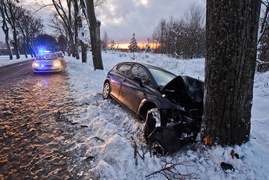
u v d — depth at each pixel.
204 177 1.89
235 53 1.82
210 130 2.19
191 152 2.30
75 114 3.66
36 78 8.31
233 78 1.90
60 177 1.87
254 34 1.83
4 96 4.95
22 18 34.00
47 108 4.03
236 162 1.92
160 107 2.59
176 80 2.68
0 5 24.45
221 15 1.80
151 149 2.40
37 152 2.30
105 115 3.69
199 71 12.35
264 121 3.76
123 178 1.89
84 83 7.27
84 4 11.66
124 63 4.76
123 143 2.43
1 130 2.85
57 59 10.80
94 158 2.21
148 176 1.91
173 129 2.30
